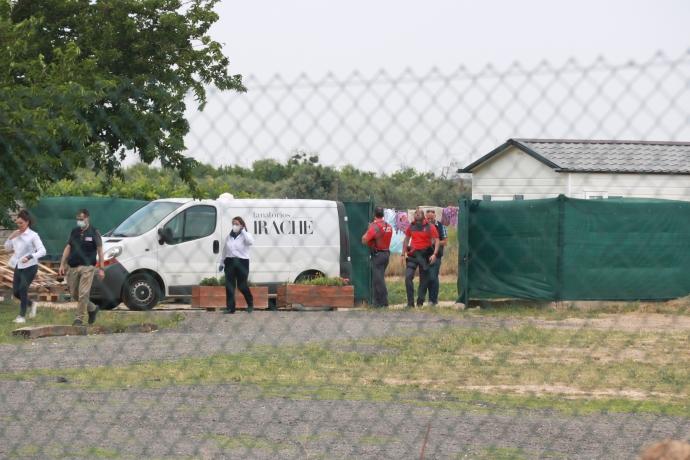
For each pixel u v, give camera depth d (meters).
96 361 20.47
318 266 37.78
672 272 35.31
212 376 18.77
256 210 37.50
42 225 42.28
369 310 33.44
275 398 16.80
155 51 40.19
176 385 17.78
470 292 35.88
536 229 35.06
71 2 38.84
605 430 14.89
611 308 34.62
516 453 13.34
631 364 21.50
